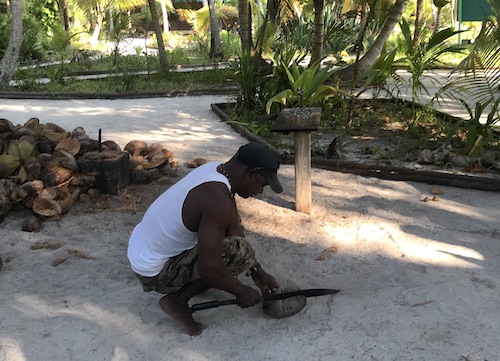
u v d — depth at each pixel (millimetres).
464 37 24734
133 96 12258
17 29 13789
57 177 4633
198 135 7875
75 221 4492
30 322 3068
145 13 32688
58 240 4160
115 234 4266
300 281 3486
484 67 6020
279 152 6391
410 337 2850
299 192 4613
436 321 2984
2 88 13680
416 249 3914
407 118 8047
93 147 5207
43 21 26172
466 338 2826
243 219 4508
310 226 4367
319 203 4875
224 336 2902
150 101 11648
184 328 2914
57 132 5340
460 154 6082
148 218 2809
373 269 3633
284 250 3949
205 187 2611
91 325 3029
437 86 12250
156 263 2766
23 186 4488
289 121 4441
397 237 4129
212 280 2664
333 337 2867
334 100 8367
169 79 15211
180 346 2826
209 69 17359
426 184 5352
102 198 4918
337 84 8336
